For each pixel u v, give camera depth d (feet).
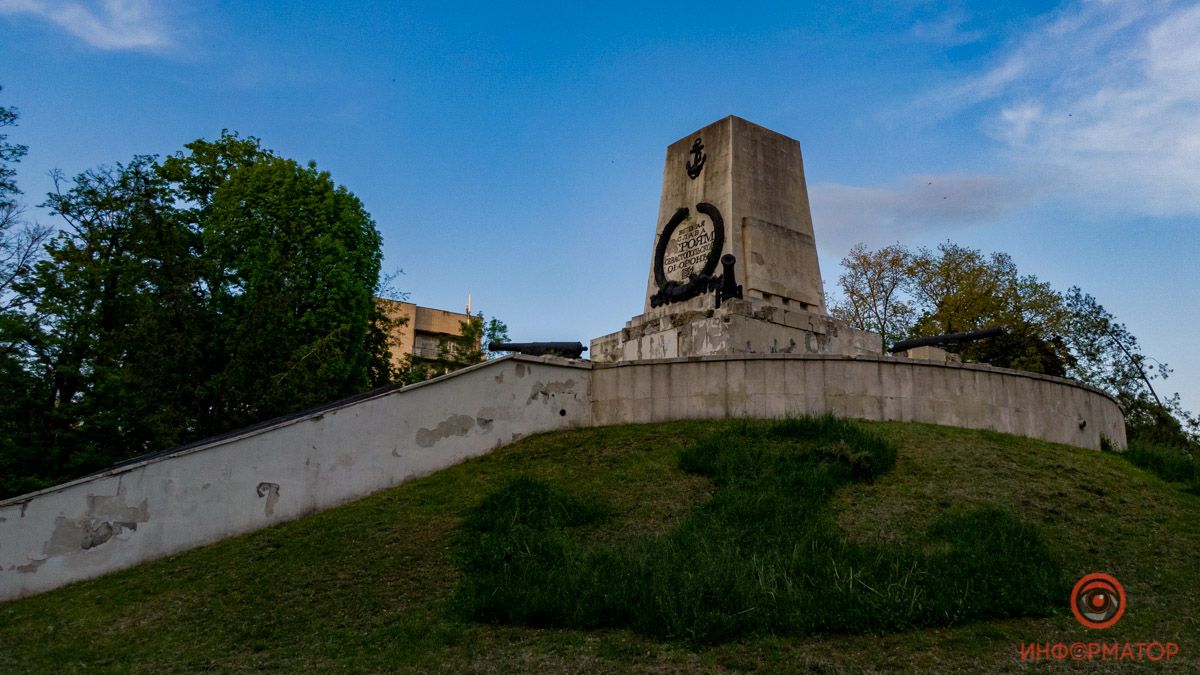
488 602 27.25
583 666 23.76
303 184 82.79
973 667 23.30
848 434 40.06
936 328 102.94
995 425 47.44
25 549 34.65
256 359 60.39
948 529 31.86
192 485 37.76
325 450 40.65
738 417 45.75
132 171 64.34
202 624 28.86
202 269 64.39
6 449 53.93
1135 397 92.94
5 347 57.00
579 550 30.76
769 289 59.88
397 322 96.07
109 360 58.95
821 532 31.22
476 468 42.16
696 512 33.71
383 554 33.06
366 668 24.36
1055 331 98.63
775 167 63.72
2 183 61.72
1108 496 37.83
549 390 47.55
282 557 34.01
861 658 23.86
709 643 24.77
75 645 27.99
